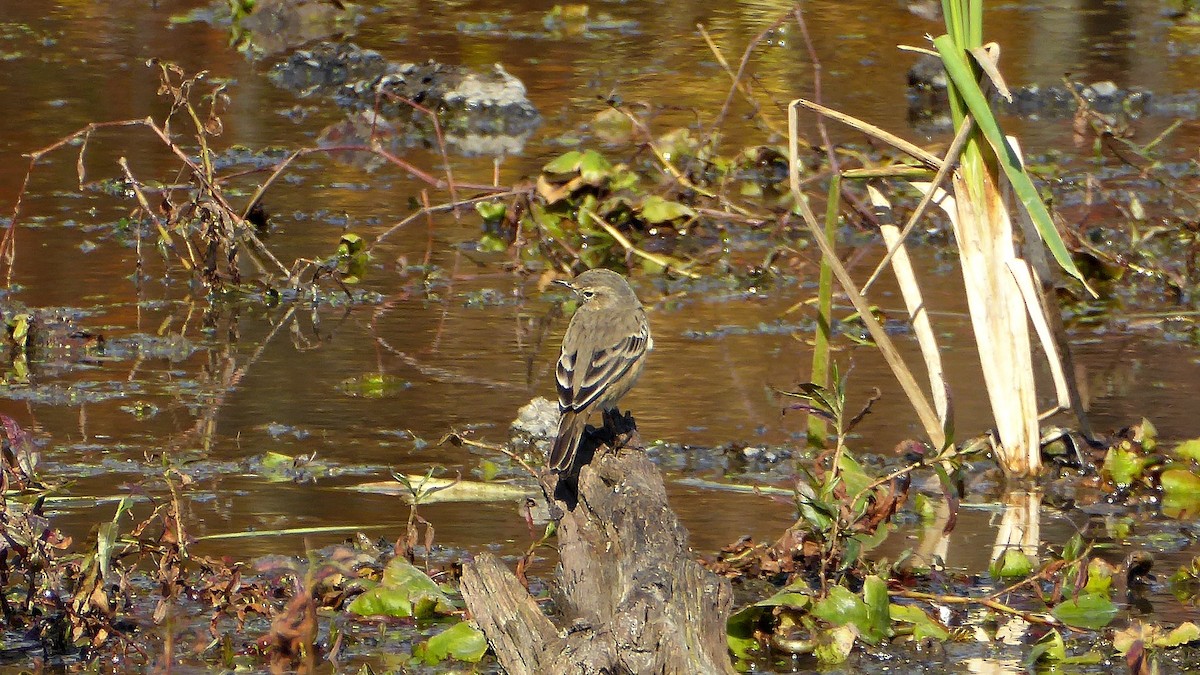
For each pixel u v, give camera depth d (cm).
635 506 845
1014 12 3403
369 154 2297
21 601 962
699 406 1344
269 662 903
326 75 2753
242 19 3177
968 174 1212
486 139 2383
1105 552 1066
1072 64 2877
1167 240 1920
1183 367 1477
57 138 2264
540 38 3108
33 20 3222
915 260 1869
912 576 1025
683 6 3481
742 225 2008
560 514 875
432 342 1532
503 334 1562
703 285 1770
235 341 1530
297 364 1455
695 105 2516
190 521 1080
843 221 2014
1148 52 2998
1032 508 1161
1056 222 1791
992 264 1218
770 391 1385
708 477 1184
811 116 2453
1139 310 1700
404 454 1220
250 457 1207
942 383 1221
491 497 1147
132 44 2980
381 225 1958
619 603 771
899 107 2527
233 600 955
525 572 983
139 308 1631
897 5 3472
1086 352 1537
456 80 2580
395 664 903
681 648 739
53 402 1331
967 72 1162
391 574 977
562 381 941
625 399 1362
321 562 975
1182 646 931
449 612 973
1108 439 1249
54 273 1734
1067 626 955
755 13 3391
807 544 1019
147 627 946
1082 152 2312
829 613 937
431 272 1800
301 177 2173
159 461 1184
